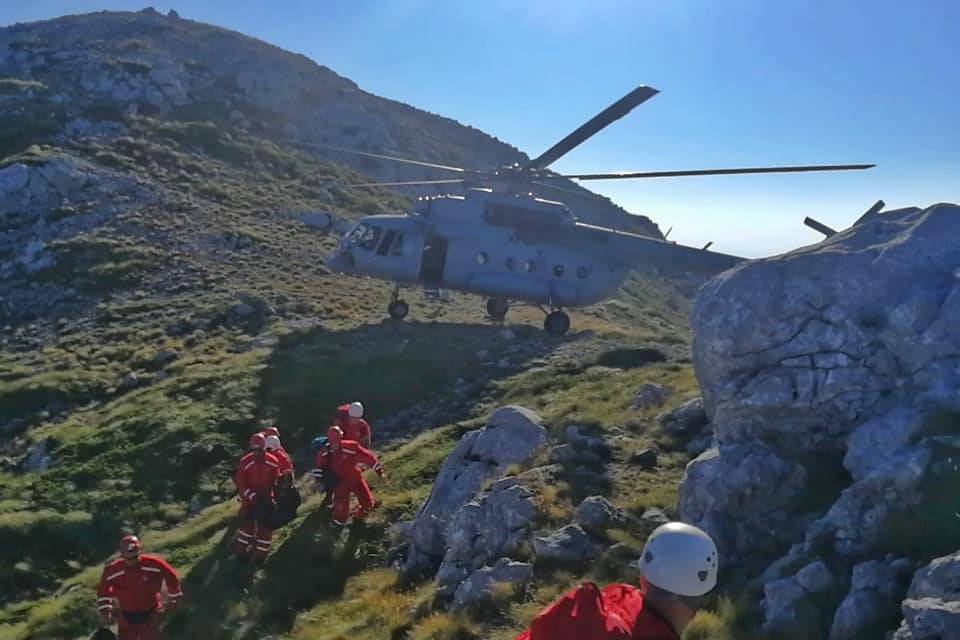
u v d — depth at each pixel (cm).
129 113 5572
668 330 4456
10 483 1808
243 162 5303
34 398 2397
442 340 2580
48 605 1284
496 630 866
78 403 2392
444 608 979
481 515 1091
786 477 898
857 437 854
